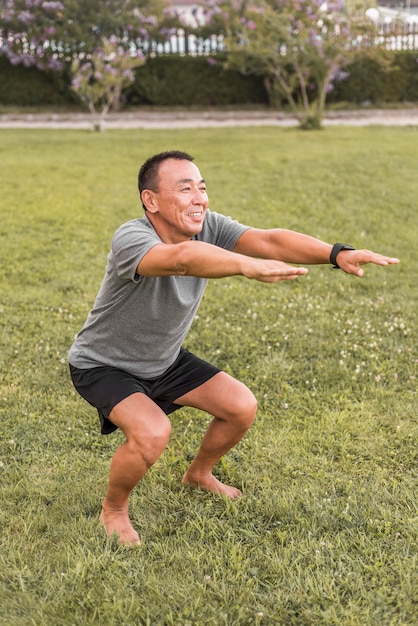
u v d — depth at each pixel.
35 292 6.47
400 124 18.31
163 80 21.11
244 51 17.56
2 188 10.63
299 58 17.12
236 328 5.60
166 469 3.79
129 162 12.91
